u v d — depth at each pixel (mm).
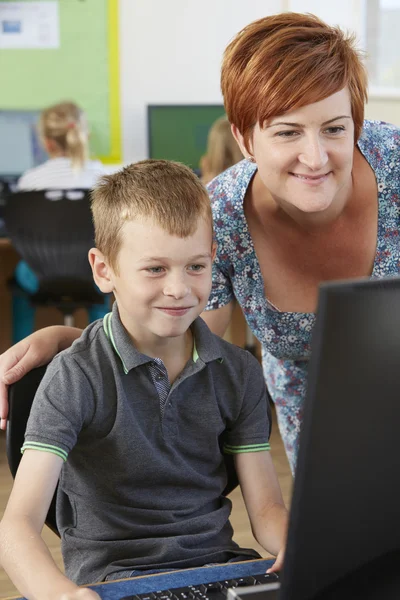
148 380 1170
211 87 4895
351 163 1248
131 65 4816
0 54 4719
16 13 4699
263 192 1439
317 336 609
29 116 4547
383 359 646
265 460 1256
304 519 659
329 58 1176
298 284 1526
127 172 1206
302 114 1180
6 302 4199
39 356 1254
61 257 3645
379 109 5141
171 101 4867
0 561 1009
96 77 4797
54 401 1119
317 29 1204
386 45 5148
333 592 708
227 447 1279
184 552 1146
